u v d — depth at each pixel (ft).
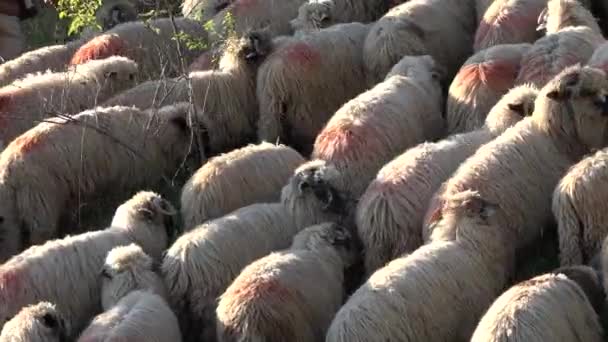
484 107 50.01
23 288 41.96
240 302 38.24
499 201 42.27
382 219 42.47
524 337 34.24
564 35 51.78
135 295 40.27
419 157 44.14
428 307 37.55
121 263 41.73
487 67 50.70
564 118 44.60
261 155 47.78
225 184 46.42
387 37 54.85
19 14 70.28
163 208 46.29
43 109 54.65
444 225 40.27
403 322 36.99
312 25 60.34
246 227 43.29
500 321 34.63
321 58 54.19
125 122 51.16
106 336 37.63
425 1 58.13
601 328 36.76
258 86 53.93
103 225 50.65
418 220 42.52
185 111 52.65
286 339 38.29
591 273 37.88
